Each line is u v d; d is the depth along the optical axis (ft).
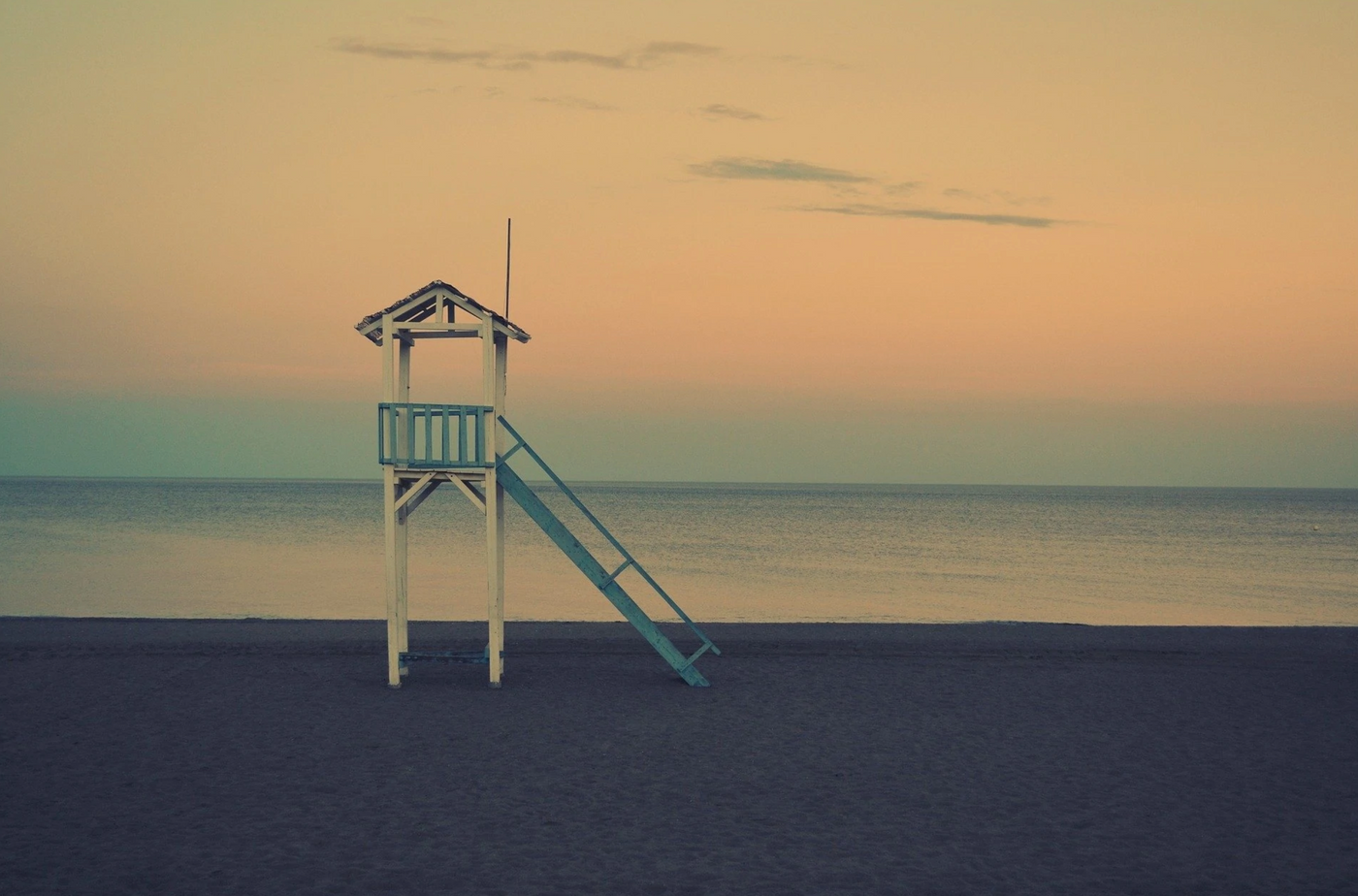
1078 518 319.27
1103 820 29.19
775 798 30.89
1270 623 88.02
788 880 24.36
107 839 26.55
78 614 80.02
